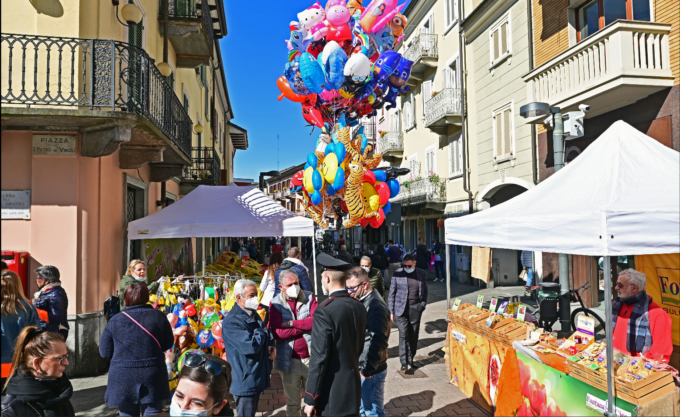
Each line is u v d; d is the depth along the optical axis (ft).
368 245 89.51
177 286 20.29
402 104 78.89
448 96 54.34
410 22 72.84
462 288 49.21
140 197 29.17
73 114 18.24
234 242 86.48
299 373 13.34
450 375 19.21
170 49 37.19
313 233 24.35
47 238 19.67
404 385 18.78
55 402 8.40
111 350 11.96
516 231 13.97
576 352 12.06
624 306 13.61
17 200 19.60
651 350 12.41
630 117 29.43
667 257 16.21
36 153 19.66
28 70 19.58
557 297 23.40
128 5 22.06
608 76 26.94
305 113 28.45
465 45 53.57
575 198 12.66
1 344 9.80
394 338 27.14
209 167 51.65
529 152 40.52
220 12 54.19
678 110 26.04
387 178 28.35
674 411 9.87
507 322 15.31
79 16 20.10
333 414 10.43
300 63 25.25
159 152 24.11
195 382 6.33
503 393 14.06
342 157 24.93
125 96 22.22
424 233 70.74
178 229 22.61
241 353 12.09
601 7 32.30
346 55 25.80
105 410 15.99
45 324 14.30
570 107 31.14
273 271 22.85
